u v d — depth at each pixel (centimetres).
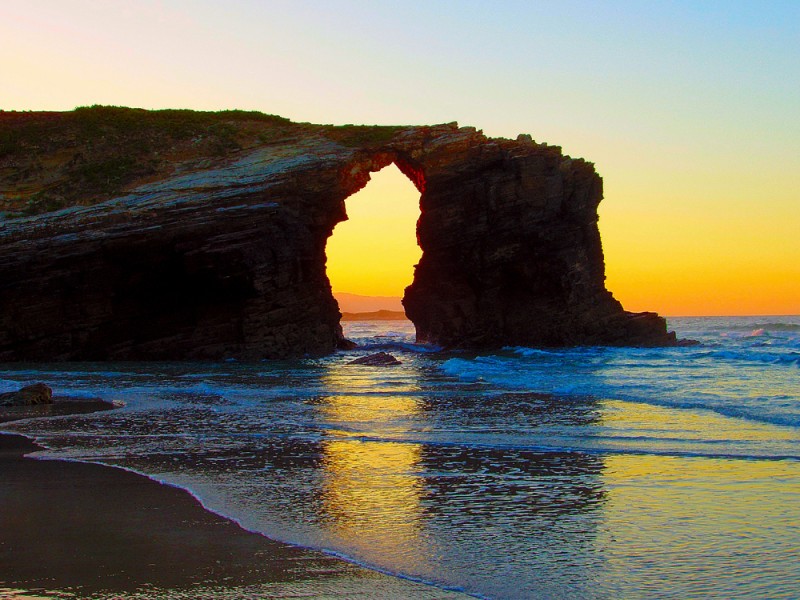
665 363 4100
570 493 1195
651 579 811
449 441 1680
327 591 778
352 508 1113
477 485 1259
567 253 5703
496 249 5700
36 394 2516
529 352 5162
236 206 5081
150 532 991
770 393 2489
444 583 802
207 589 782
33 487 1259
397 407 2300
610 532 983
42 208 5488
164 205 5144
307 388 2948
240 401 2523
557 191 5734
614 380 3069
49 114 6750
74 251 4891
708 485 1231
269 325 5103
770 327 12281
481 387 2881
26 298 4850
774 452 1487
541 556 888
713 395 2456
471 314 5825
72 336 4938
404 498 1174
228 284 4938
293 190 5347
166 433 1848
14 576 823
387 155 5875
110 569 845
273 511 1099
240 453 1569
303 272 5397
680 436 1683
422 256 6150
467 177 5816
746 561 865
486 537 966
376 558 883
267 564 862
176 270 5022
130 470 1398
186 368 4284
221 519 1055
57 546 930
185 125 6400
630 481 1270
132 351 5028
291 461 1479
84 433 1861
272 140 6150
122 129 6372
